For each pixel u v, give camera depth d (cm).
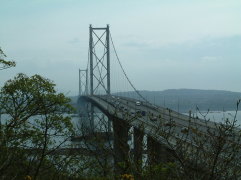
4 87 2270
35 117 2100
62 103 2067
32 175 912
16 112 2114
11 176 807
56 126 1789
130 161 774
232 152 534
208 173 539
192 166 553
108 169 969
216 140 544
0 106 2150
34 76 2312
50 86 2242
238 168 530
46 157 1135
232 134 541
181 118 4809
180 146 597
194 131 604
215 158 523
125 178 726
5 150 749
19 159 844
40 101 2000
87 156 1201
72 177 1154
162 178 682
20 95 2230
